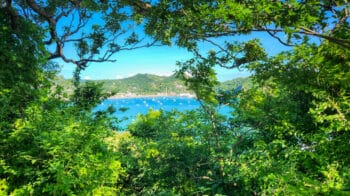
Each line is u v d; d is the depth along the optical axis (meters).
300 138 6.84
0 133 4.74
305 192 2.69
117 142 9.74
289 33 3.95
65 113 5.88
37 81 7.24
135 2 5.62
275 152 6.83
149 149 9.05
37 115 5.29
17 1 9.80
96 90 9.20
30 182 4.40
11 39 6.88
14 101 5.86
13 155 4.68
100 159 5.17
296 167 5.18
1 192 4.31
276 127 7.44
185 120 9.80
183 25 5.16
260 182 5.84
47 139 4.60
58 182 4.35
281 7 3.73
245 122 9.34
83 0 9.30
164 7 5.01
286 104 8.19
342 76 5.45
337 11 4.27
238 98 9.13
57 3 11.45
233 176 6.94
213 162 8.40
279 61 6.91
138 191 9.14
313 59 5.99
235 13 3.88
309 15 3.71
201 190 7.78
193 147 9.03
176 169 8.80
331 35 4.56
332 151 4.51
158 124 10.95
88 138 5.02
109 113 7.75
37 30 7.30
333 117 5.09
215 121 9.33
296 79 6.30
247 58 8.68
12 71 6.56
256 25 4.13
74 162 4.63
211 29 4.80
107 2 8.99
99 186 4.98
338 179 3.42
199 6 4.52
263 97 8.60
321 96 5.67
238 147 8.98
